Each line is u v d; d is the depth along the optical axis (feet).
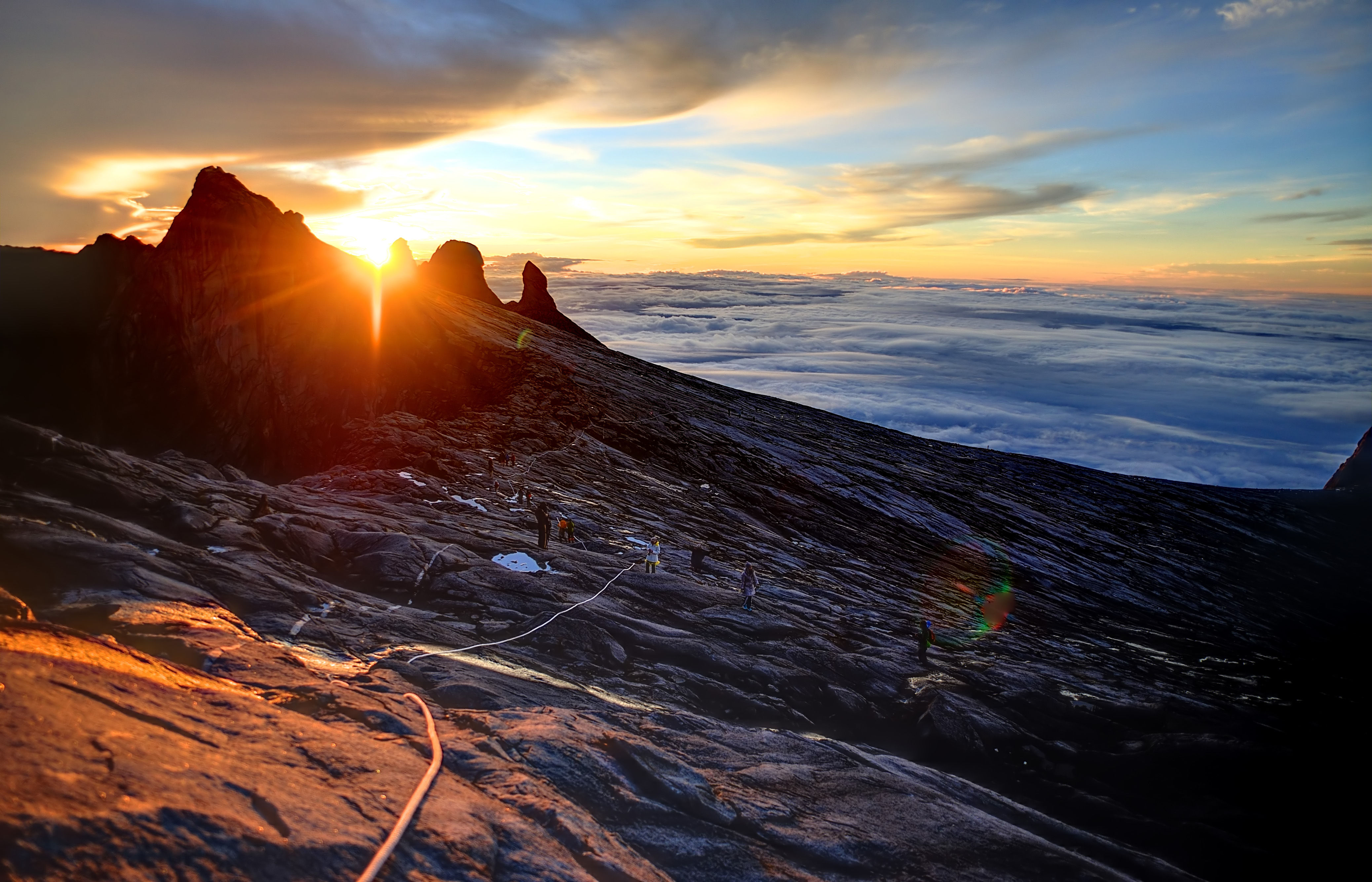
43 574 49.03
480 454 150.00
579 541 107.55
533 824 28.32
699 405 295.28
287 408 159.53
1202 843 63.00
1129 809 69.36
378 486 112.27
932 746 71.82
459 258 370.32
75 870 16.03
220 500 78.23
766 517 188.85
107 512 67.97
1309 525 386.32
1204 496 392.88
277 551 73.26
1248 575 291.99
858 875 38.29
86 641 29.86
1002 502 299.58
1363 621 262.47
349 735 31.45
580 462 171.63
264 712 29.94
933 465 327.47
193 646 40.32
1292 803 69.21
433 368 193.16
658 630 75.66
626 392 262.26
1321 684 165.37
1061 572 238.27
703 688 67.56
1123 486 385.91
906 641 102.83
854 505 233.76
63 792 18.03
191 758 22.80
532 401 205.36
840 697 73.97
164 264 153.79
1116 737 79.36
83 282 157.38
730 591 99.35
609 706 53.78
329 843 21.43
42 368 144.25
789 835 39.22
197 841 18.72
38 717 21.20
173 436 146.20
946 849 42.16
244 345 156.97
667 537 129.39
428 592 74.33
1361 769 72.64
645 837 34.47
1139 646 172.24
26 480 66.59
